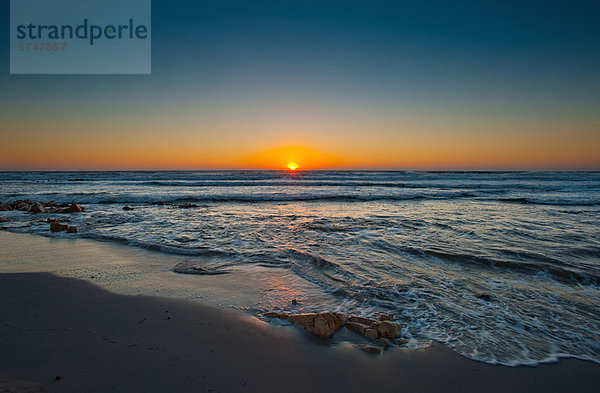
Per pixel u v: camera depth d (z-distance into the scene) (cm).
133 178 4972
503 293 513
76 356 312
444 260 689
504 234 954
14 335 349
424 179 5028
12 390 255
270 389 281
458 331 394
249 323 400
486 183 3941
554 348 362
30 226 1089
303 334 377
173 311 428
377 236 927
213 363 313
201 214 1416
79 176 5862
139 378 283
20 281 538
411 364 326
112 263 662
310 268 633
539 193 2583
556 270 614
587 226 1094
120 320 396
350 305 464
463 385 297
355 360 330
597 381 306
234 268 633
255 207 1719
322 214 1416
